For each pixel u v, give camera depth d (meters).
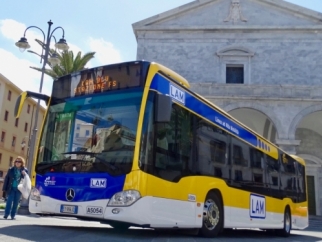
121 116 6.77
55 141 7.41
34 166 7.51
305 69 27.20
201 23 28.58
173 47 28.42
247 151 10.31
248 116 26.19
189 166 7.56
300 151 28.55
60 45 18.09
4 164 45.75
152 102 6.76
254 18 28.31
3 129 45.19
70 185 6.79
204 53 28.12
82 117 7.23
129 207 6.15
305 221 14.73
